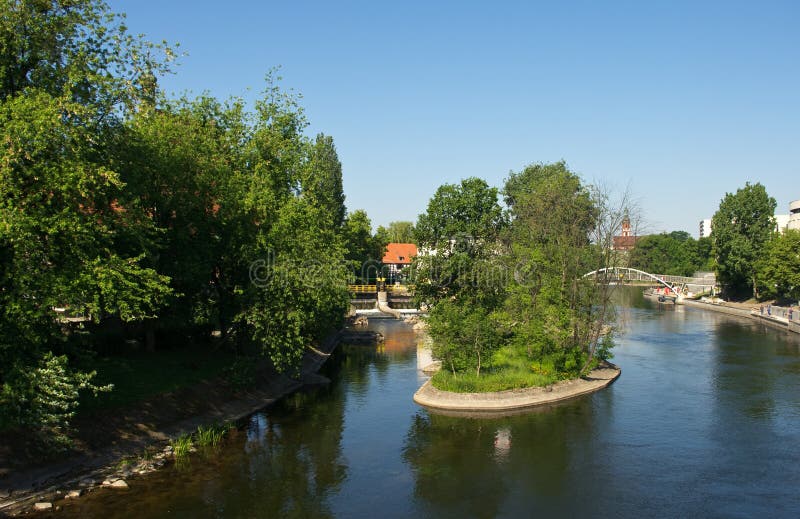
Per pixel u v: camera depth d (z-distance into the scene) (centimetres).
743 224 10281
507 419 3288
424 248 4831
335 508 2102
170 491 2191
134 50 2597
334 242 4300
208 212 3206
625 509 2125
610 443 2859
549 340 3953
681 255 15962
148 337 3547
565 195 4578
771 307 8269
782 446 2802
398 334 7444
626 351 5584
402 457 2658
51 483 2141
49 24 2225
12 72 2211
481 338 3781
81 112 2036
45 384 1970
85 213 2192
